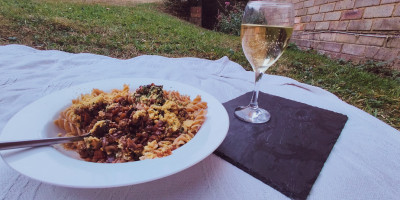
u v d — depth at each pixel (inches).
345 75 108.4
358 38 134.3
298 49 182.7
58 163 19.6
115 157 24.0
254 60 35.8
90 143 24.0
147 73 49.0
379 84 98.7
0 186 19.9
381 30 121.0
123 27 180.5
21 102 36.3
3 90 38.9
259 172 22.8
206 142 23.4
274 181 21.7
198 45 150.6
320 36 165.8
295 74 105.0
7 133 23.3
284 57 136.6
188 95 35.8
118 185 17.5
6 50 59.9
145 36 161.2
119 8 281.7
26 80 43.7
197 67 58.1
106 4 308.3
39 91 40.0
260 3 33.0
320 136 29.0
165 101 32.0
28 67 50.9
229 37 217.3
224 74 54.7
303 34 185.3
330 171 23.1
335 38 151.3
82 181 17.7
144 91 34.3
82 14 208.1
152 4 377.1
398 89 91.6
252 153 25.5
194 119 30.4
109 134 25.8
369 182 21.9
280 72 106.0
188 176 22.2
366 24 129.1
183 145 23.1
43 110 28.5
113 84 37.5
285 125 31.3
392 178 22.4
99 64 55.4
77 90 34.4
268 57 34.5
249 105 36.3
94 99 30.5
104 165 19.7
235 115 33.6
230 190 20.9
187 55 125.4
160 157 21.9
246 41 33.6
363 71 117.5
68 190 20.3
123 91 35.4
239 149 26.1
